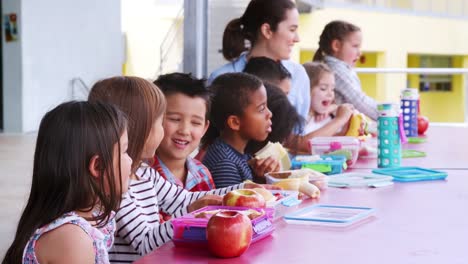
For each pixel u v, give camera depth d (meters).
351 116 2.76
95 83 1.55
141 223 1.41
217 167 2.11
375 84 15.00
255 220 1.24
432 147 2.78
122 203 1.41
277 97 2.39
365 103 3.44
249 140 2.21
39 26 10.14
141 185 1.52
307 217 1.40
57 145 1.18
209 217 1.25
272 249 1.18
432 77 16.27
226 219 1.13
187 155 1.85
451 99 16.41
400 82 15.13
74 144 1.17
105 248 1.21
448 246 1.21
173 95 1.81
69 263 1.15
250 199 1.37
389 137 2.20
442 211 1.51
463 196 1.70
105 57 12.20
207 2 3.48
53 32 10.52
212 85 2.17
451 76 16.33
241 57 2.86
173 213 1.68
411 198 1.68
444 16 15.79
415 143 2.92
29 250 1.17
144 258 1.13
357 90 3.43
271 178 1.80
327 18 13.69
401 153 2.44
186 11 3.38
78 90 11.20
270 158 2.03
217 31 5.15
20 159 6.99
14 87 9.78
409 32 15.20
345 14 14.04
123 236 1.41
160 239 1.35
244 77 2.16
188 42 3.38
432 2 15.59
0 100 10.88
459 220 1.42
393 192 1.76
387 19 14.81
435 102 16.38
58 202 1.17
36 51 10.08
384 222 1.40
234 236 1.12
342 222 1.36
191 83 1.83
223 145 2.15
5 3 9.77
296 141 2.55
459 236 1.28
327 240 1.25
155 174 1.68
